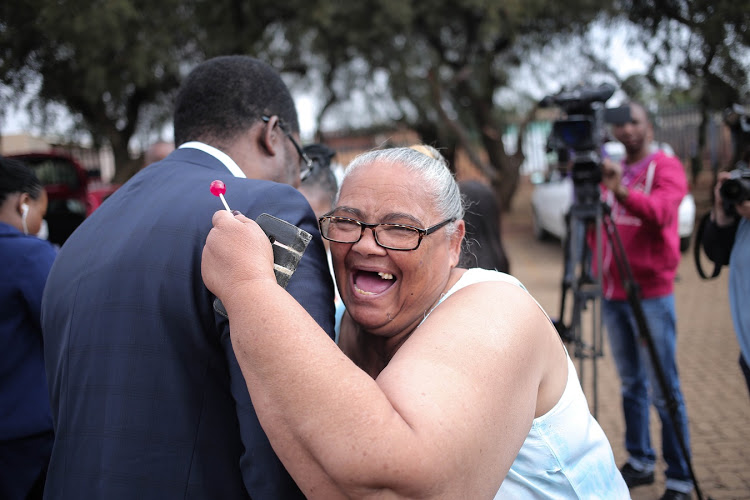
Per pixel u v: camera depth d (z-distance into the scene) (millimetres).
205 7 11039
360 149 17250
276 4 11492
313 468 992
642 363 3262
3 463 2221
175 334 1244
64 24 9023
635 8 9945
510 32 11477
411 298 1370
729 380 4664
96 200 8867
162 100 12789
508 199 14719
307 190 2598
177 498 1208
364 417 948
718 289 7219
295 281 1256
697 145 14383
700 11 8734
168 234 1297
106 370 1252
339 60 13062
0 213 2475
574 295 3016
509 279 1383
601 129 2912
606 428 4059
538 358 1224
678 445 3076
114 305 1273
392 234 1319
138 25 9977
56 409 1351
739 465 3480
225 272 1120
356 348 1583
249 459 1165
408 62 12484
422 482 945
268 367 1014
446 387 1018
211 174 1444
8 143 17719
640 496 3232
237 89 1608
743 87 8766
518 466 1309
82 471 1239
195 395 1239
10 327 2207
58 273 1404
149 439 1217
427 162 1392
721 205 2590
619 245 2879
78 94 10516
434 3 11867
